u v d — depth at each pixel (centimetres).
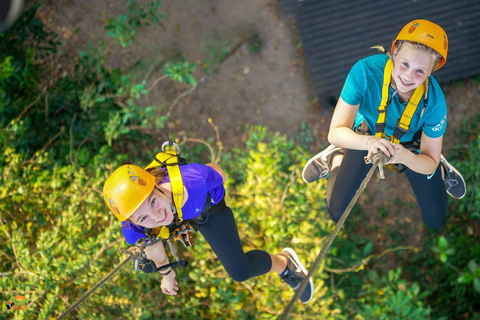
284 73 793
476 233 697
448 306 671
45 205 559
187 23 812
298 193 543
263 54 802
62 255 515
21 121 620
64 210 566
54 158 692
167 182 321
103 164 622
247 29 807
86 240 531
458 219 710
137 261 347
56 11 821
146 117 730
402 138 352
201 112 786
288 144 652
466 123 763
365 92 338
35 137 692
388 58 333
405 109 332
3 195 541
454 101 775
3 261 535
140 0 812
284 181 587
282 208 544
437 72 763
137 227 333
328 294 572
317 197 536
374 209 736
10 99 689
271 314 500
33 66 755
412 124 339
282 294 496
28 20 740
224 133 777
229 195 586
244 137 774
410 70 305
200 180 329
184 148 759
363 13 756
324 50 762
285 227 539
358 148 333
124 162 731
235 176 692
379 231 725
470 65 759
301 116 780
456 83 780
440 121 336
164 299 534
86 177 565
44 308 482
